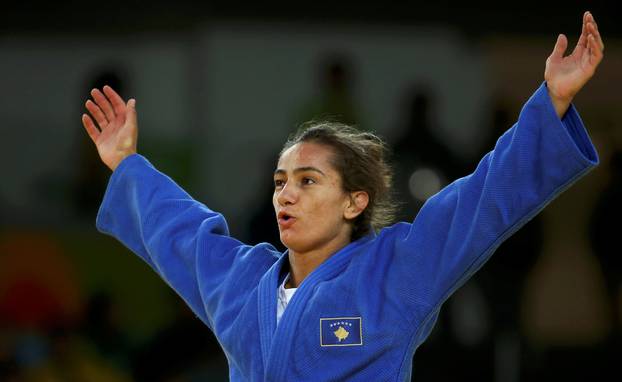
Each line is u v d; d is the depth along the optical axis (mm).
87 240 29766
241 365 12070
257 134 31734
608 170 32469
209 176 31281
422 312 11555
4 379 26469
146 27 31781
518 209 11250
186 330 26594
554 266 32844
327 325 11633
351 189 12086
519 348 27188
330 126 12555
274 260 12609
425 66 32281
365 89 32000
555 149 11148
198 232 12961
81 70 31562
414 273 11547
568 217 33344
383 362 11609
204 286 12633
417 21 32375
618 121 33562
